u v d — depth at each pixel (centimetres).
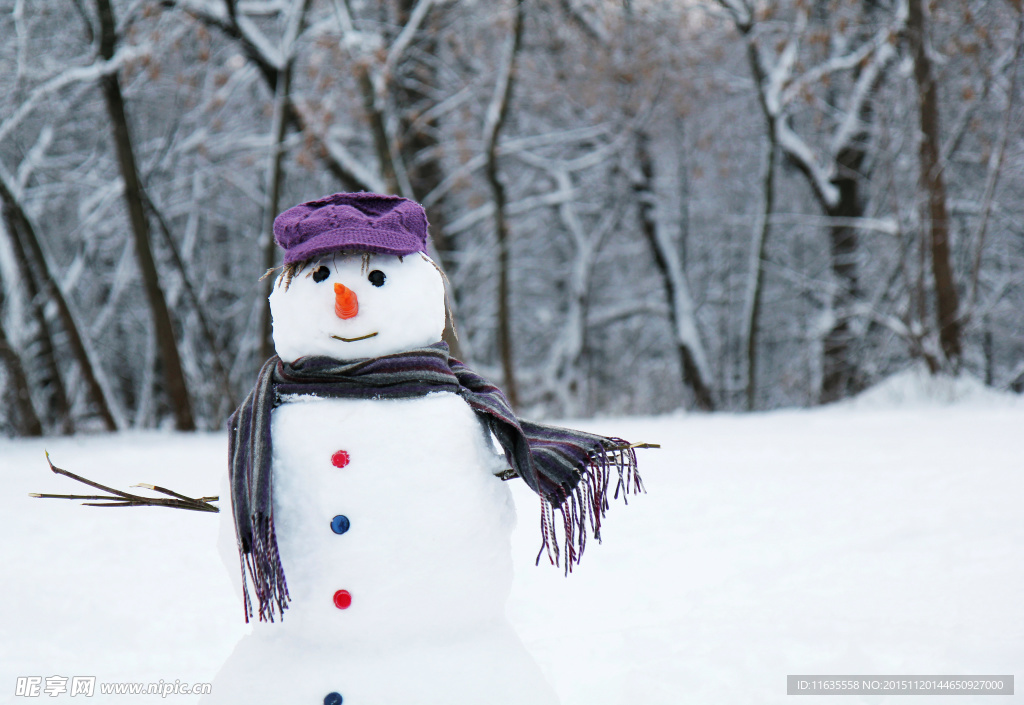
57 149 1823
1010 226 1819
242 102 1833
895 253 1692
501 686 239
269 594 235
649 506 577
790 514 528
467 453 250
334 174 1673
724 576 418
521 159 1953
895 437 846
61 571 476
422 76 1719
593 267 2202
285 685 237
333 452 243
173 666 352
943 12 1526
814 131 1898
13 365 1453
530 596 411
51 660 358
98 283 1919
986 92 1511
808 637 324
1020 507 489
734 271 2220
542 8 1759
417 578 240
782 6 1739
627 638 340
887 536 455
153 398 1998
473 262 1941
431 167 1814
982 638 309
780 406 1834
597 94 1841
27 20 1628
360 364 251
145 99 1767
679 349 2016
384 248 256
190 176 1802
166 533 560
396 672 236
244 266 2038
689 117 1959
